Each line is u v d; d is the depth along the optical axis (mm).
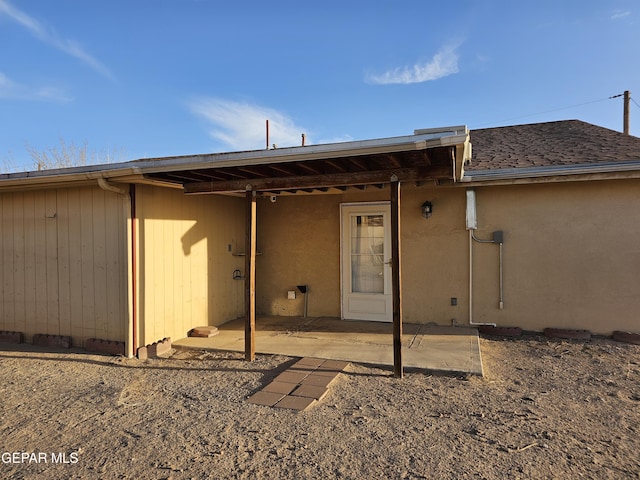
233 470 2826
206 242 7242
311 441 3223
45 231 6398
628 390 4254
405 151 3943
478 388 4340
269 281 8359
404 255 7324
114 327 5855
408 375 4777
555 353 5602
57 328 6340
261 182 5383
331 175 5008
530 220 6602
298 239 8141
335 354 5480
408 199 7293
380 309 7520
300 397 4098
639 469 2771
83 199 6059
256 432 3396
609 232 6230
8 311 6750
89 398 4242
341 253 7770
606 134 8055
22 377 4938
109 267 5859
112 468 2887
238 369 5090
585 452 3006
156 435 3385
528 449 3051
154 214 6105
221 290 7633
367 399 4070
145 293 5910
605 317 6289
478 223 6871
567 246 6438
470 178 6547
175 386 4559
